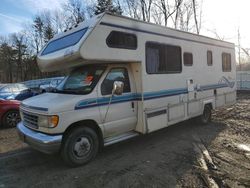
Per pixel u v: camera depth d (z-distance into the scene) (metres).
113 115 5.21
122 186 3.96
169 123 6.41
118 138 5.39
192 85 7.29
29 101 5.14
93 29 4.71
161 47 6.18
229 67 9.35
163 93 6.20
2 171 4.70
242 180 4.09
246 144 6.06
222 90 8.89
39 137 4.42
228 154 5.35
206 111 8.16
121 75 5.47
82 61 4.88
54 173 4.52
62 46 5.27
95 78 5.07
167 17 21.39
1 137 7.25
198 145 6.01
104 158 5.20
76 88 5.12
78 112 4.64
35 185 4.09
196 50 7.49
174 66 6.60
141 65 5.59
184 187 3.89
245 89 19.28
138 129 5.74
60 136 4.41
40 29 49.38
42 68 5.84
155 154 5.40
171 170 4.53
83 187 3.97
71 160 4.65
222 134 7.03
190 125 8.15
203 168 4.59
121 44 5.18
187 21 21.11
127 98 5.50
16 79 54.97
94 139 4.98
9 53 54.19
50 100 4.70
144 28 5.71
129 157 5.24
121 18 5.21
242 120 8.88
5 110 8.51
